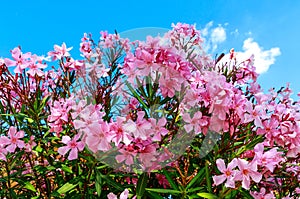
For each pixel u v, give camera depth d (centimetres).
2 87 66
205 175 60
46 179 68
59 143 66
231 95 56
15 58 64
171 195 67
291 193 82
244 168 50
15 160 64
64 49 70
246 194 58
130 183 68
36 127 69
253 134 62
